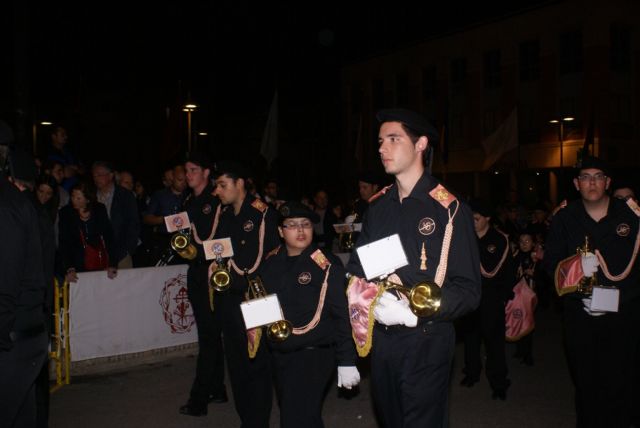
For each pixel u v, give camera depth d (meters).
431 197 3.28
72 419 5.77
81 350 7.27
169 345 8.01
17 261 3.33
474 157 35.72
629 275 4.71
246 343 4.90
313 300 4.25
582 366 4.76
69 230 7.43
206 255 5.05
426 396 3.21
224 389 6.29
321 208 11.66
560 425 5.69
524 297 7.39
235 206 5.34
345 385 4.09
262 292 4.41
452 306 3.11
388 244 3.18
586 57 30.47
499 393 6.41
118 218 8.58
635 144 31.06
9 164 4.14
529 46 33.25
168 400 6.31
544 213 12.95
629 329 4.69
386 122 3.37
